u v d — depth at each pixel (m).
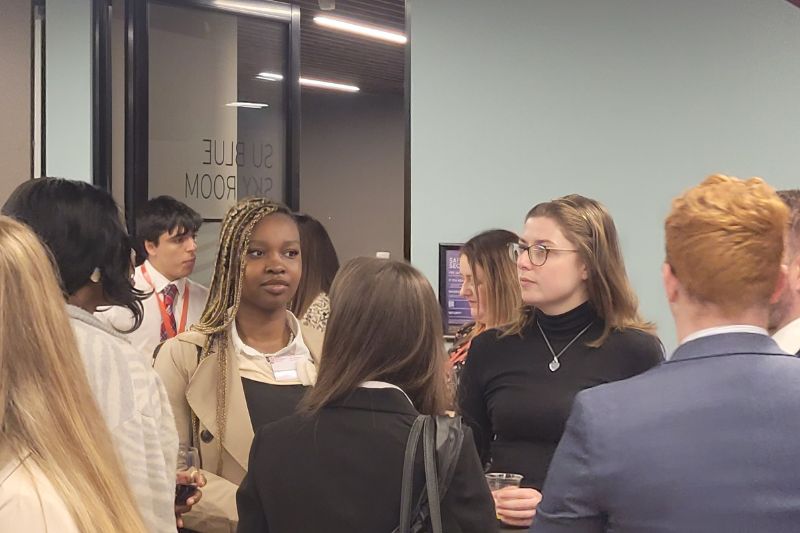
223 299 2.04
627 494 1.12
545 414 2.08
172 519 1.54
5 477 0.96
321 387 1.47
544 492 1.23
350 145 11.37
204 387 1.96
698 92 3.94
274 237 2.06
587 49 4.06
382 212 11.22
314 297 2.55
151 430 1.51
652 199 4.01
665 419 1.13
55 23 4.43
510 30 4.14
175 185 4.79
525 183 4.15
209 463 1.94
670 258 1.22
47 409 1.01
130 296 1.62
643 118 4.01
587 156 4.08
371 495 1.39
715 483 1.09
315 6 6.01
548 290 2.13
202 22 4.89
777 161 3.90
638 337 2.15
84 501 0.98
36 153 4.37
